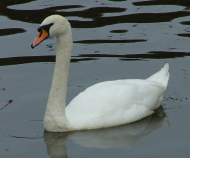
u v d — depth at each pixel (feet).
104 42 66.23
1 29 69.00
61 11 73.10
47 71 61.00
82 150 49.75
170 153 49.03
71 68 61.57
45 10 73.36
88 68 61.62
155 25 69.77
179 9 73.82
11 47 65.51
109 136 51.60
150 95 54.60
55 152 49.44
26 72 60.80
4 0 76.43
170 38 66.95
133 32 68.28
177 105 56.08
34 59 63.26
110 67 61.82
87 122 51.83
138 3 75.41
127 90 53.57
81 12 72.95
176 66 62.03
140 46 65.51
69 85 58.80
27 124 53.01
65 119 51.52
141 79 56.54
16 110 54.85
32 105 55.57
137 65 62.18
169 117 54.34
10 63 62.44
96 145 50.39
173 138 51.16
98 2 75.82
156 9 73.77
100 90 53.26
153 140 51.06
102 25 69.77
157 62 62.59
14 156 48.78
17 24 70.08
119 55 63.82
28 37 67.21
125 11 73.10
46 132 51.96
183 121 53.62
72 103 53.16
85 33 68.08
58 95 51.29
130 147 50.14
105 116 52.26
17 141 50.75
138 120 53.83
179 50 64.75
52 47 65.98
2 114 54.29
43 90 57.77
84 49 64.95
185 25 69.67
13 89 57.93
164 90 55.93
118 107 52.80
